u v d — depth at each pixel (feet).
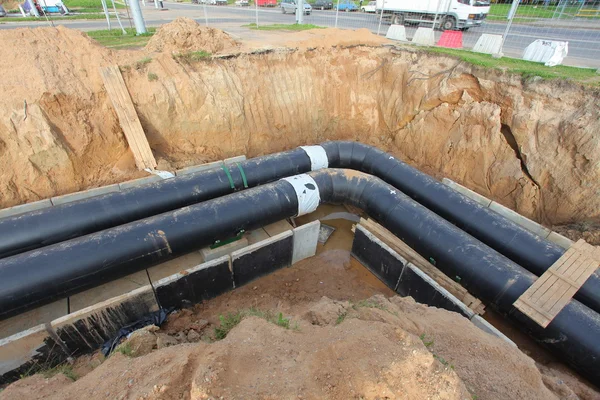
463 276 24.71
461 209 29.81
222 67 38.27
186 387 11.82
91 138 32.42
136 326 22.82
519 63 36.96
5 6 75.15
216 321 24.23
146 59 34.88
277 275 29.04
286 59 42.75
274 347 14.21
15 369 19.89
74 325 20.57
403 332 13.26
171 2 117.60
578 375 21.17
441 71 39.58
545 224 32.14
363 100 45.52
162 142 36.17
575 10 62.03
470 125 37.11
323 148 37.42
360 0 98.27
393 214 29.17
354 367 11.50
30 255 21.17
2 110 28.76
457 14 59.77
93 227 25.72
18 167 29.76
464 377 13.76
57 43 32.65
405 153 43.68
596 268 23.41
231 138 38.99
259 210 27.91
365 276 29.55
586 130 28.99
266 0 107.34
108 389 13.26
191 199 29.50
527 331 22.41
